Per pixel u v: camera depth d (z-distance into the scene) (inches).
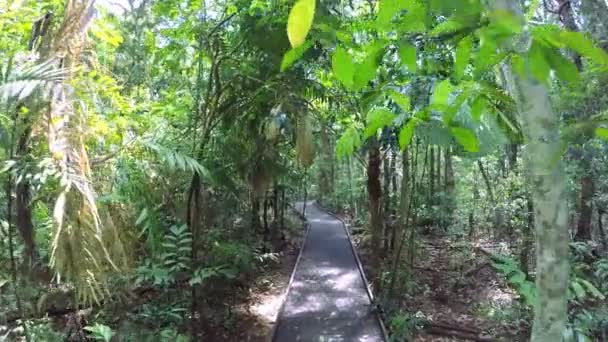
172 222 199.0
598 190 223.8
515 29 33.7
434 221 382.0
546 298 48.4
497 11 34.1
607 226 278.4
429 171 369.7
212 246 216.1
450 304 259.8
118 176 142.6
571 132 46.2
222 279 222.7
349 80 43.4
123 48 214.4
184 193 201.6
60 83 94.4
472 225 379.2
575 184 201.0
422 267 316.8
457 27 38.1
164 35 235.0
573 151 162.9
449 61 120.7
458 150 150.2
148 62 241.1
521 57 37.9
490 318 227.5
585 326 150.6
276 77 197.9
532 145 47.1
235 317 236.1
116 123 138.1
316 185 913.5
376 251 319.6
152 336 164.4
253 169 235.8
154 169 168.6
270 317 243.3
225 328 223.9
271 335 216.7
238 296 264.5
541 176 47.1
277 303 267.3
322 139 210.5
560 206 47.2
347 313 251.1
